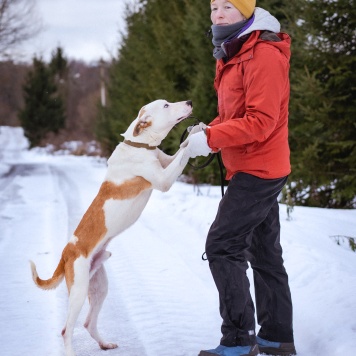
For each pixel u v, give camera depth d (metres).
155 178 3.59
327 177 8.41
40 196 11.22
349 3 7.84
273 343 3.27
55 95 44.06
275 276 3.26
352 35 8.16
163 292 4.59
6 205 9.87
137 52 16.62
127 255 5.87
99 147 31.52
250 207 3.07
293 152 8.59
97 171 18.20
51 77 44.25
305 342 3.42
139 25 16.95
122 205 3.59
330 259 4.86
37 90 42.66
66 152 36.06
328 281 4.27
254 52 2.93
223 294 3.07
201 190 10.69
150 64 15.52
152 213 8.45
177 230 7.03
